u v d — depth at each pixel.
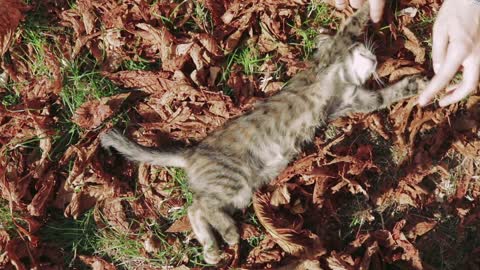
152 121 1.20
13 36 1.21
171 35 1.21
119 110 1.20
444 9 1.09
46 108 1.19
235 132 1.16
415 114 1.21
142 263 1.17
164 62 1.20
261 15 1.23
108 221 1.18
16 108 1.18
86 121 1.18
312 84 1.18
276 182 1.18
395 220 1.20
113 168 1.19
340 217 1.19
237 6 1.22
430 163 1.21
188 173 1.16
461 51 1.06
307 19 1.24
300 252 1.14
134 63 1.22
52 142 1.18
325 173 1.17
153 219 1.18
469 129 1.21
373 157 1.21
